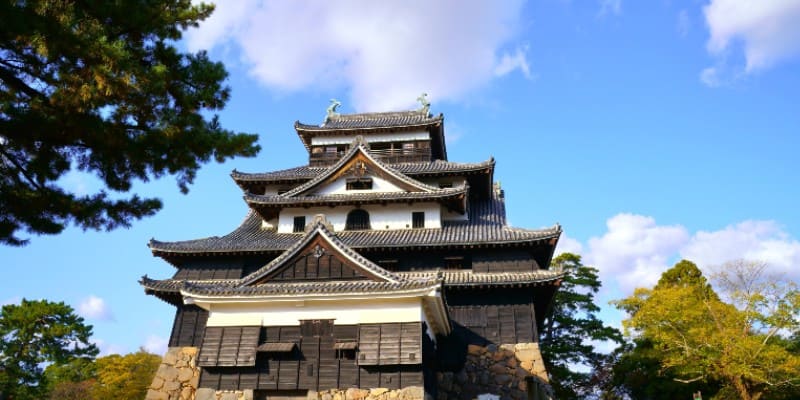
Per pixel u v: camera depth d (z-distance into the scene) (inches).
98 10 415.2
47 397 1796.3
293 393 768.9
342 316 780.6
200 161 496.4
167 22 468.4
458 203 1158.3
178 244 1082.1
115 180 483.5
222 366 768.3
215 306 811.4
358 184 1189.1
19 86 430.9
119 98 430.3
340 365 757.3
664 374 1349.7
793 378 1002.1
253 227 1238.3
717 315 1104.2
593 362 1641.2
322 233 845.8
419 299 768.3
